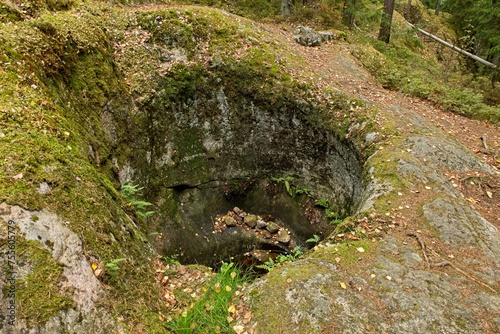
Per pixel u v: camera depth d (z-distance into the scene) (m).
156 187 7.90
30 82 4.62
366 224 4.94
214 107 8.61
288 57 9.43
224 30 8.99
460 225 4.90
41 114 4.27
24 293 2.71
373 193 5.68
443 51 19.75
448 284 3.99
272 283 3.96
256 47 9.05
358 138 7.37
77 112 5.73
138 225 5.18
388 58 12.54
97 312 3.09
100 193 4.19
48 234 3.09
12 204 2.97
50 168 3.63
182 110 8.30
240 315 3.82
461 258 4.43
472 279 4.10
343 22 14.59
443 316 3.61
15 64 4.61
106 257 3.56
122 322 3.24
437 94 10.05
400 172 5.90
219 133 8.77
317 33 11.99
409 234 4.72
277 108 8.53
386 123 7.40
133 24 8.27
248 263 8.34
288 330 3.48
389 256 4.35
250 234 8.82
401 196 5.46
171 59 8.28
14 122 3.80
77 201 3.67
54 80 5.37
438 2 26.36
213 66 8.50
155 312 3.72
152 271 4.33
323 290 3.79
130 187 5.88
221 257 8.33
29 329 2.61
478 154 7.45
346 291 3.80
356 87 9.43
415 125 7.63
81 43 6.45
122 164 6.76
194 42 8.58
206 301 4.05
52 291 2.85
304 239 8.73
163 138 8.03
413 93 10.14
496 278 4.14
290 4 14.41
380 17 14.48
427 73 12.17
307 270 4.05
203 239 8.32
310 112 8.27
